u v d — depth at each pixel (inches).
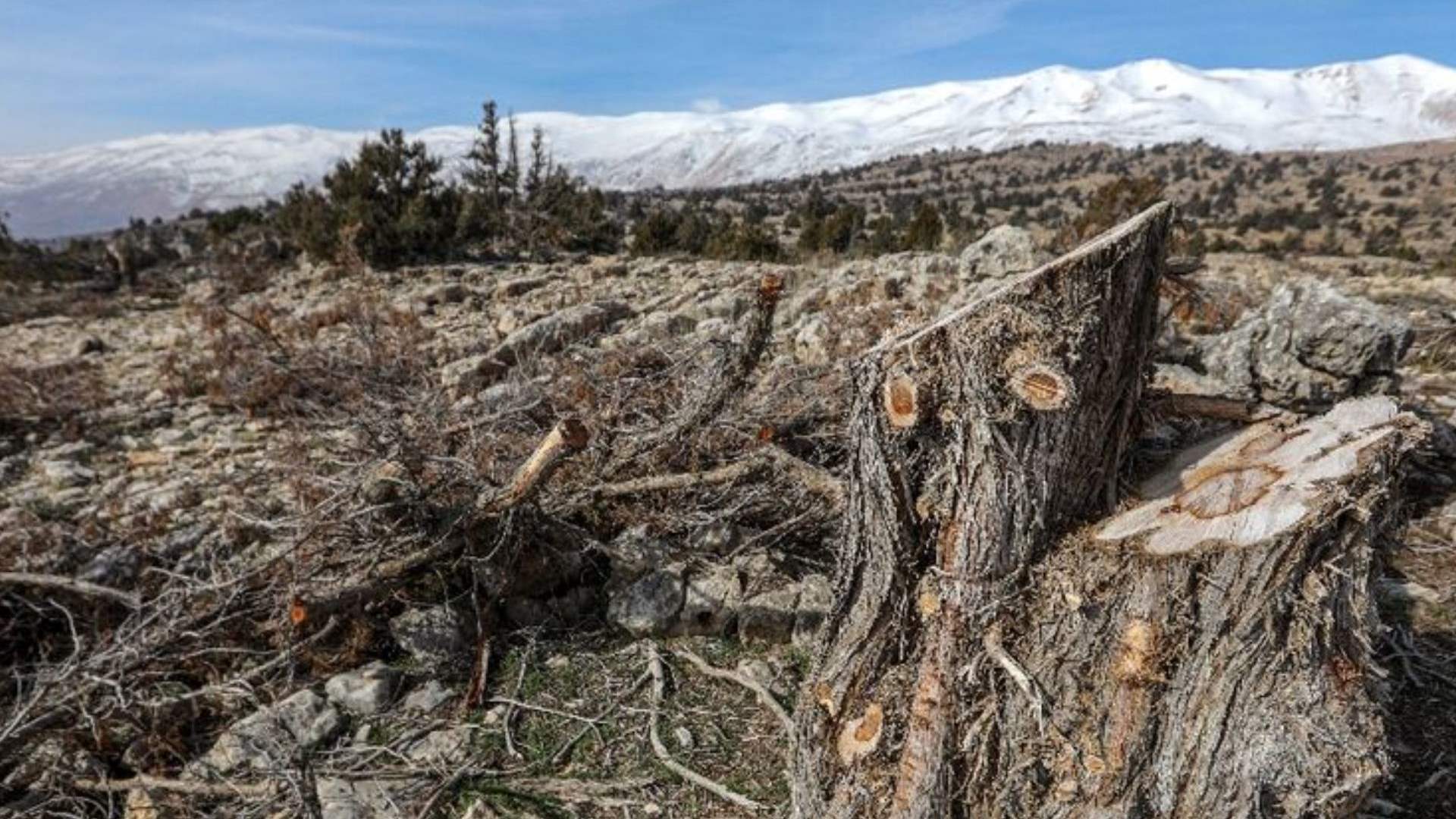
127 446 248.7
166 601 150.8
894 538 102.2
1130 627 92.7
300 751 125.0
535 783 125.6
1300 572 88.0
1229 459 104.3
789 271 416.2
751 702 142.2
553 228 676.7
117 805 129.3
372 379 254.4
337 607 147.3
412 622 155.9
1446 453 195.5
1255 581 87.9
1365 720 89.8
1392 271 560.1
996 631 98.4
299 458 208.4
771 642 157.5
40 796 128.0
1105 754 92.0
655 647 154.6
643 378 215.3
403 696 145.6
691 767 127.7
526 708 141.7
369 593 152.4
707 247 626.5
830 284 337.4
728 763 128.7
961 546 99.7
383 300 394.3
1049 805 93.9
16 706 131.9
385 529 161.8
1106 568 96.0
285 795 122.6
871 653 104.5
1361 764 86.9
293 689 146.0
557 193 745.6
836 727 106.0
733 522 176.9
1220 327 277.9
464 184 803.4
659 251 660.1
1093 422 101.7
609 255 650.8
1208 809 89.0
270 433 252.1
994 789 96.6
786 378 215.6
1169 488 104.0
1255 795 87.2
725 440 189.3
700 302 332.5
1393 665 137.3
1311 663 88.0
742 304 321.4
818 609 158.1
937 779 97.3
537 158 845.2
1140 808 91.4
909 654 104.7
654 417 205.9
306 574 156.1
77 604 163.6
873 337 239.6
